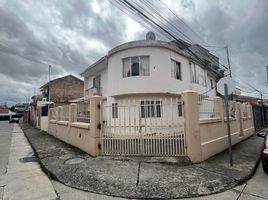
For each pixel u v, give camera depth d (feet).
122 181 16.85
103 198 14.57
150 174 18.21
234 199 14.16
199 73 60.80
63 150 30.14
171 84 45.78
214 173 18.62
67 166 21.35
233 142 33.76
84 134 27.89
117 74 46.93
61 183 17.58
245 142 36.68
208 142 24.53
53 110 51.83
